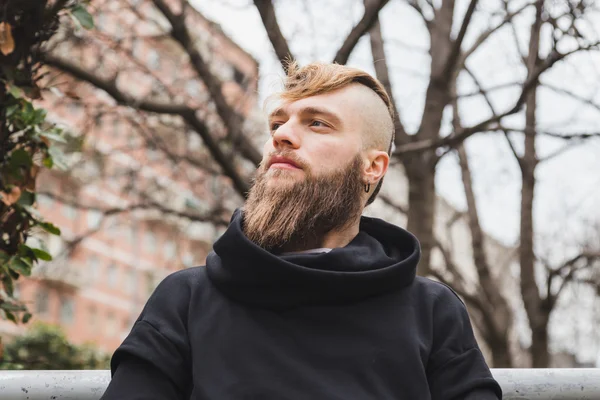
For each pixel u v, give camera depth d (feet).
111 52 26.84
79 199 33.24
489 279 34.53
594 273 36.11
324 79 5.67
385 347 5.12
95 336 113.60
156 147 29.09
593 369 6.21
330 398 4.84
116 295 115.65
